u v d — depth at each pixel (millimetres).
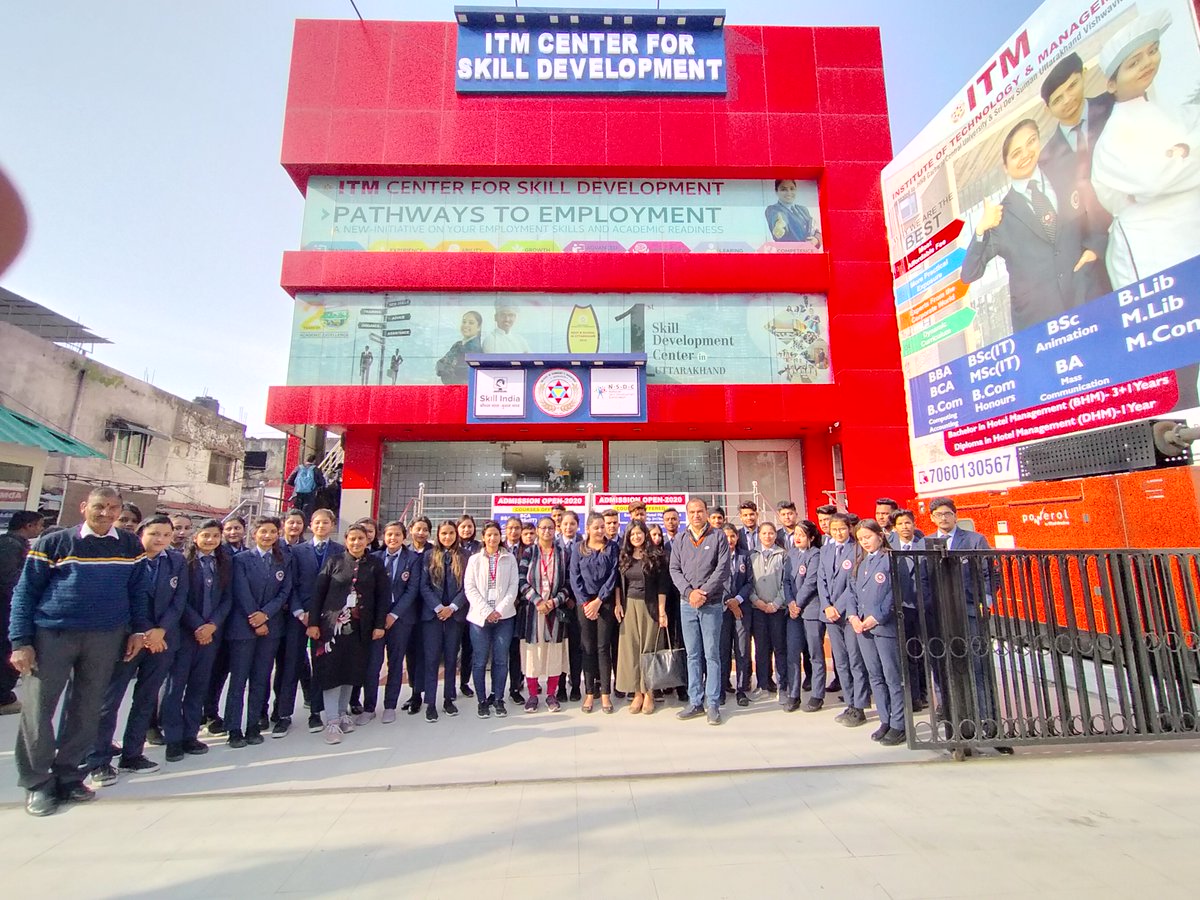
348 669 5211
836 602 5406
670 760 4488
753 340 13586
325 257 13242
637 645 5867
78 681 4016
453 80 13914
